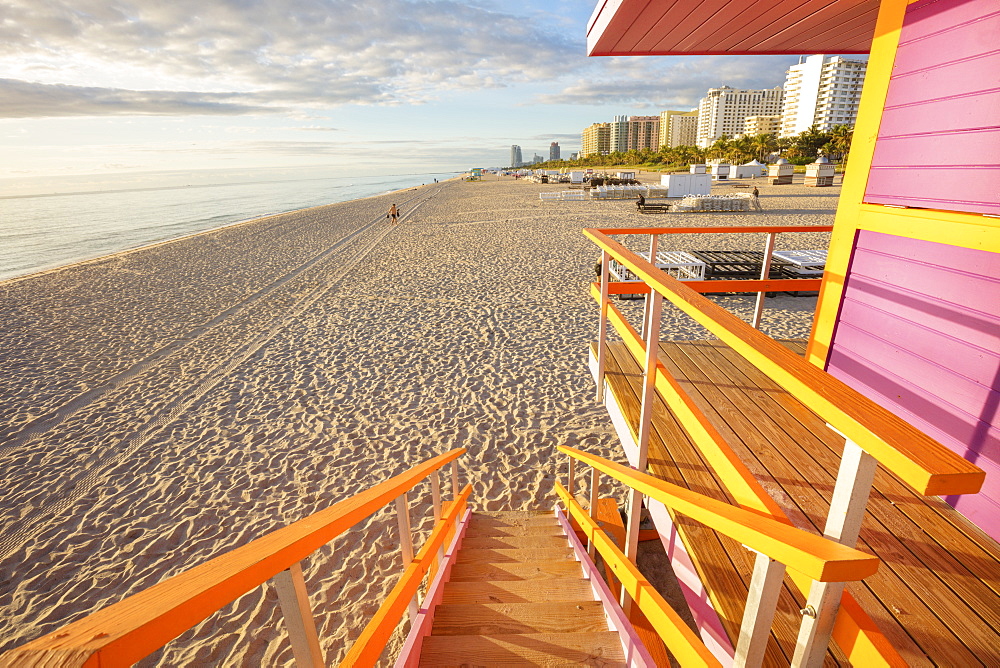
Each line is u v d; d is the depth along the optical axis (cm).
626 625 175
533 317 865
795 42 359
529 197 3403
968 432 191
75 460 498
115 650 53
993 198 178
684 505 111
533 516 388
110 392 648
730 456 127
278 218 2698
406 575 166
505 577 272
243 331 866
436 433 527
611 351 363
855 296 256
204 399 621
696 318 128
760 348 96
